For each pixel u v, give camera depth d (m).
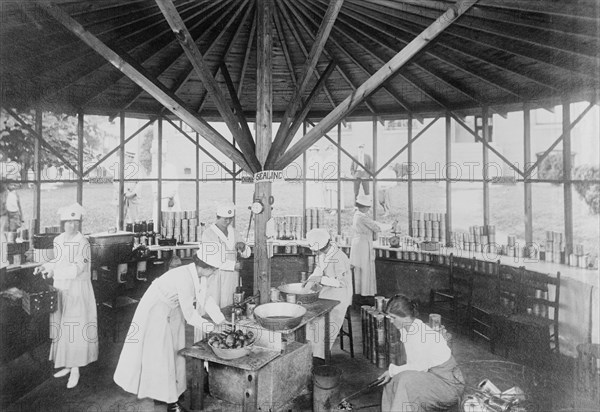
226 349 3.10
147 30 4.56
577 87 4.77
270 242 4.44
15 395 3.65
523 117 5.62
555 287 4.80
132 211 7.11
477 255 5.88
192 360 3.42
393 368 3.40
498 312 4.76
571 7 3.54
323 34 3.65
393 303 3.37
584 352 3.75
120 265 5.48
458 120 6.37
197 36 4.77
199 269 3.52
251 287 6.93
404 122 7.91
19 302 3.99
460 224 6.62
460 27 4.42
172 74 5.76
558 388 3.56
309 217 7.43
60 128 5.82
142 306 3.53
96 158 6.60
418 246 6.64
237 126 4.10
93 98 5.98
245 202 8.94
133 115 6.79
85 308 4.05
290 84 6.37
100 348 4.78
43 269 4.05
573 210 5.05
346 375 4.27
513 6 3.68
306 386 3.70
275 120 7.30
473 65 5.18
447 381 3.15
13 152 5.04
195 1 4.09
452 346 4.87
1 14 3.59
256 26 4.82
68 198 6.12
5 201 4.92
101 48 3.61
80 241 4.08
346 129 8.19
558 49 4.21
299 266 6.95
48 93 5.21
